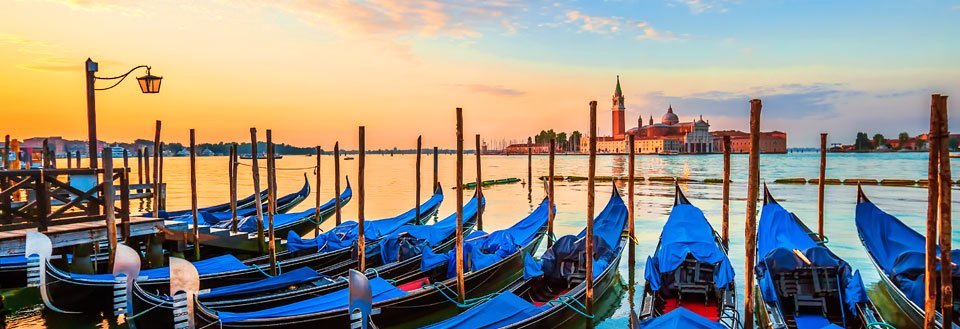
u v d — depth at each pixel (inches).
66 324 559.8
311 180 2876.5
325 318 471.5
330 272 672.4
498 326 451.8
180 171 3848.4
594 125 529.7
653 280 562.6
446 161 6633.9
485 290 656.4
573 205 1620.3
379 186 2442.2
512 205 1640.0
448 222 941.2
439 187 1280.8
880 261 658.2
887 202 1577.3
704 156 7180.1
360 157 663.8
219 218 995.3
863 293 491.5
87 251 665.0
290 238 778.2
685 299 574.9
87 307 555.8
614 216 887.7
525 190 2149.4
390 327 529.0
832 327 415.5
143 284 566.6
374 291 532.7
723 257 577.0
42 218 577.9
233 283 639.8
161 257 745.6
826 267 524.1
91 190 610.2
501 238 753.6
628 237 832.3
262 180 2785.4
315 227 1103.6
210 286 624.7
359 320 445.1
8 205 573.6
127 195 618.8
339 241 761.0
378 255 739.4
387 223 946.7
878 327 461.7
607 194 1942.7
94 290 553.0
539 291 608.7
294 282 569.6
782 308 509.0
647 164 4630.9
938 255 552.4
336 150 1058.7
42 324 562.9
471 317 457.7
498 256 687.1
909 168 3499.0
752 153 455.5
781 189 2014.0
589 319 535.8
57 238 570.3
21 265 647.8
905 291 513.0
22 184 569.3
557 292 616.4
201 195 1940.2
